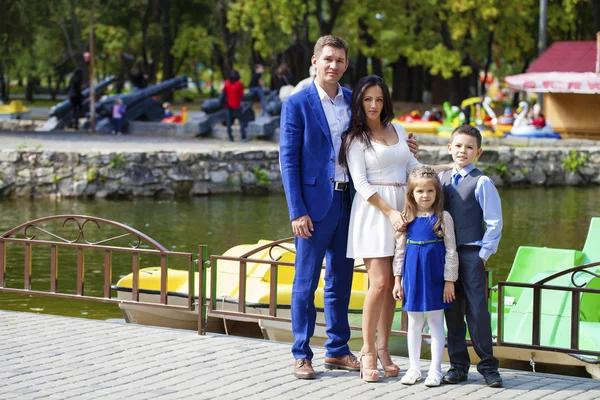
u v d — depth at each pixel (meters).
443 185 5.85
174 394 5.52
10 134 26.53
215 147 23.02
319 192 5.88
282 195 21.83
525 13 34.44
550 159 24.88
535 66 29.53
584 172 25.17
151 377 5.89
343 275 6.06
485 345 5.77
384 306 6.03
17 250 13.90
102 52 49.72
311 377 5.89
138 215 18.02
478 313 5.73
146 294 8.79
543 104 29.83
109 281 7.48
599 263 6.09
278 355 6.50
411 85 47.69
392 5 35.19
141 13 48.88
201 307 7.09
